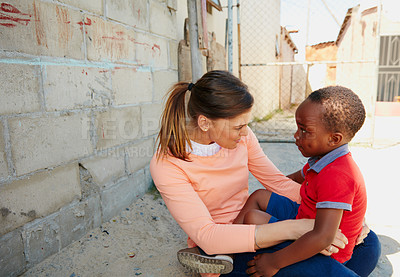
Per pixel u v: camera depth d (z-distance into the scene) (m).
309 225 1.14
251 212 1.38
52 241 1.80
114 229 2.17
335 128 1.13
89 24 2.00
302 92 17.53
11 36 1.49
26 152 1.60
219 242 1.18
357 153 4.31
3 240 1.51
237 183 1.46
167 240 2.06
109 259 1.81
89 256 1.83
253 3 8.20
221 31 6.12
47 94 1.71
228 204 1.48
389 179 3.17
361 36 9.68
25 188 1.61
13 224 1.56
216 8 5.28
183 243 2.02
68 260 1.78
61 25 1.78
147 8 2.70
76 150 1.94
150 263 1.78
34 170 1.66
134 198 2.63
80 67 1.94
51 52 1.72
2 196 1.50
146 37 2.70
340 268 1.10
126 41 2.41
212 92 1.18
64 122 1.84
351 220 1.18
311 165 1.26
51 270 1.68
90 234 2.07
